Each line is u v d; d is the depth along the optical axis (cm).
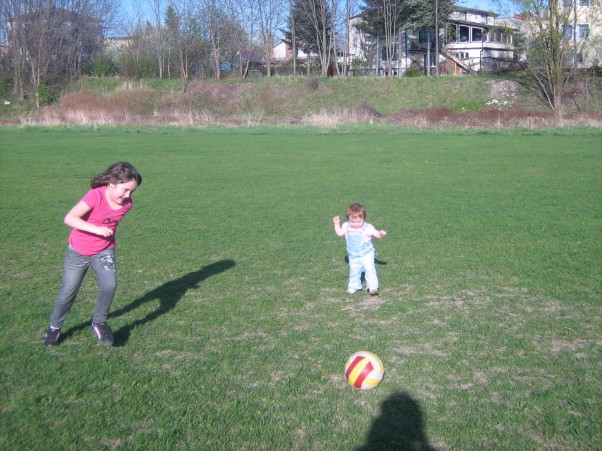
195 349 545
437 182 1569
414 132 3388
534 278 748
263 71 6938
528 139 2931
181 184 1570
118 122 3975
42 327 602
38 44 5569
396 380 483
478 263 817
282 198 1355
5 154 2322
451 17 6269
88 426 418
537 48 4578
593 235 969
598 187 1452
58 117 4294
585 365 507
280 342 560
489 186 1490
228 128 3622
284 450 391
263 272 792
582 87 4662
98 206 508
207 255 880
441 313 632
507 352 534
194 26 6334
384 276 765
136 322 614
